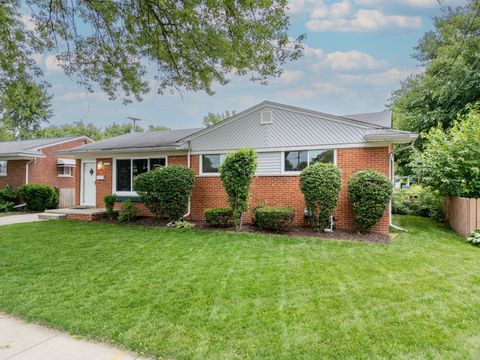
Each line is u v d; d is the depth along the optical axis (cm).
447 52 1627
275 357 265
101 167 1273
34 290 422
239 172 851
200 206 1071
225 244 695
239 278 464
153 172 985
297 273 485
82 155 1305
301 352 272
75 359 267
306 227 890
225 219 908
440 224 1011
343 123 880
